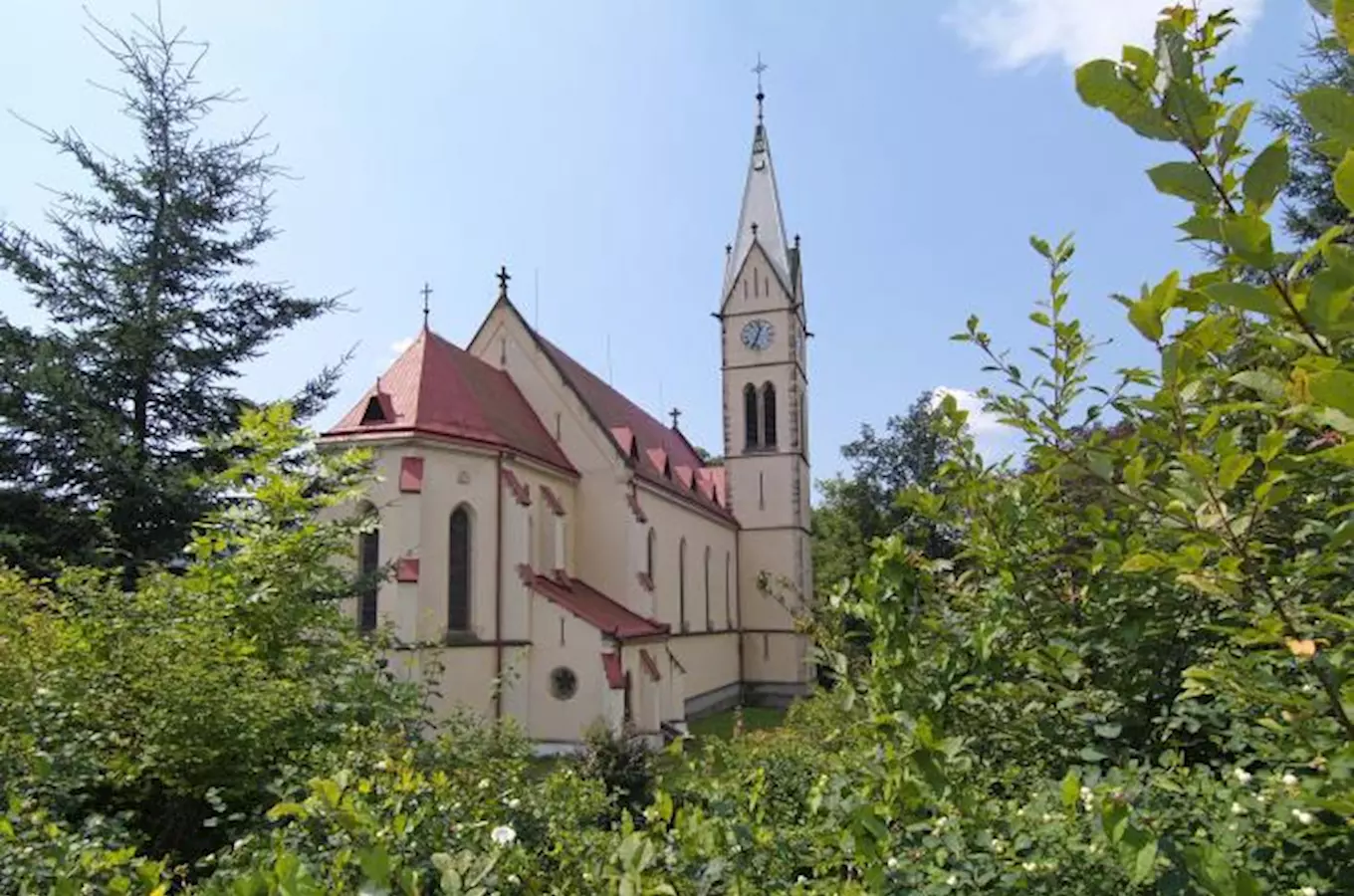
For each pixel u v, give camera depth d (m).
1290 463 2.45
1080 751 4.11
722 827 3.82
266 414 11.77
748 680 47.12
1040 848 3.24
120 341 18.52
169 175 19.59
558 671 27.47
